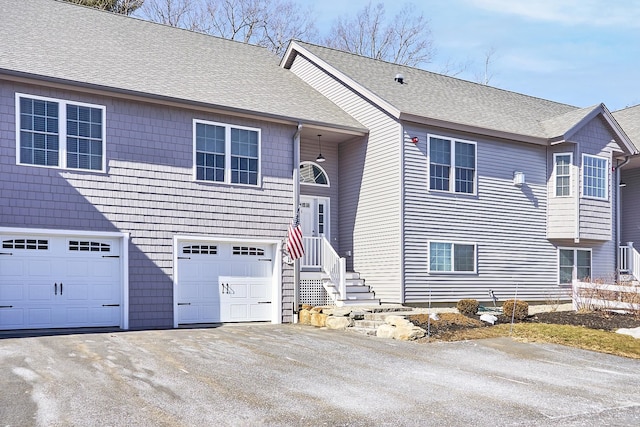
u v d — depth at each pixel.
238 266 15.12
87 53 14.88
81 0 29.00
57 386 7.61
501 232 18.36
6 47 13.38
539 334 12.57
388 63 21.42
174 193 14.09
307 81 20.08
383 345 11.52
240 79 17.42
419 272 16.48
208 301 14.59
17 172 12.24
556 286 19.53
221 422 6.42
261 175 15.44
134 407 6.84
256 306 15.31
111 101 13.45
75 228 12.79
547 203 19.59
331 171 18.59
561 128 19.27
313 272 16.44
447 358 10.41
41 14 16.27
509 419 6.85
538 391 8.21
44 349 10.02
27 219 12.30
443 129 17.33
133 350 10.14
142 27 18.36
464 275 17.44
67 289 12.84
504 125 18.70
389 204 16.61
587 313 14.81
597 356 10.85
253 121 15.46
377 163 17.16
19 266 12.39
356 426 6.45
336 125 16.64
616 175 21.55
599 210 19.70
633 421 6.89
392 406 7.26
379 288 16.83
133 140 13.65
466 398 7.74
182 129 14.35
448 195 17.28
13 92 12.30
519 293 18.61
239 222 14.98
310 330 13.59
